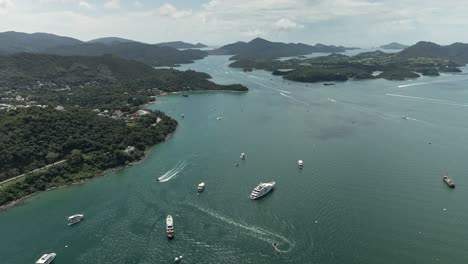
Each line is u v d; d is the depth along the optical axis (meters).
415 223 129.75
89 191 163.00
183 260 113.25
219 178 171.62
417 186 158.25
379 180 165.12
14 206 151.00
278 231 127.25
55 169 175.25
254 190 152.00
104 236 126.44
